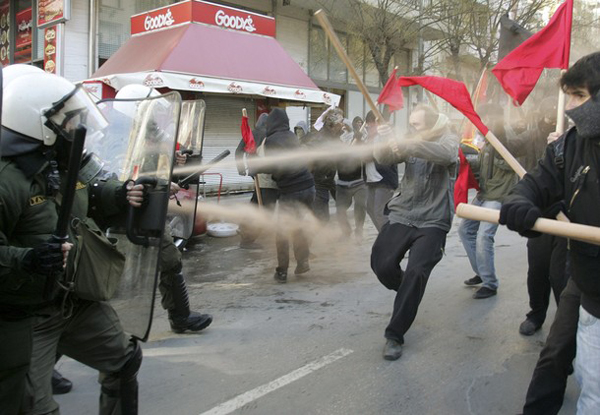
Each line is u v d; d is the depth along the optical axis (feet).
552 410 8.82
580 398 7.11
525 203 6.67
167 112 8.81
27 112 6.27
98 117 7.21
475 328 14.12
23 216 6.40
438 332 13.85
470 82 51.01
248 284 18.38
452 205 12.88
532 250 13.19
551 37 11.75
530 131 15.72
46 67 36.96
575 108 6.57
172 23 32.83
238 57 33.01
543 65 11.90
